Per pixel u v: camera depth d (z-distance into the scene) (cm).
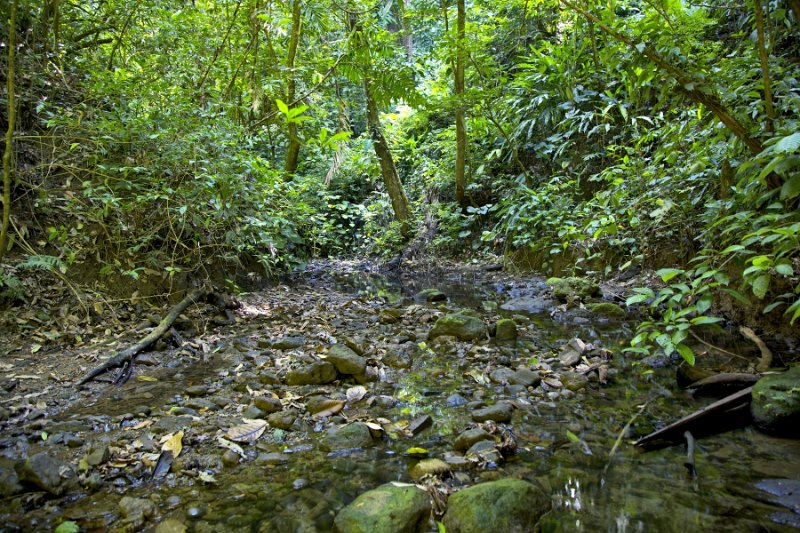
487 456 159
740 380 202
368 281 604
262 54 566
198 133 372
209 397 223
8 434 181
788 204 215
